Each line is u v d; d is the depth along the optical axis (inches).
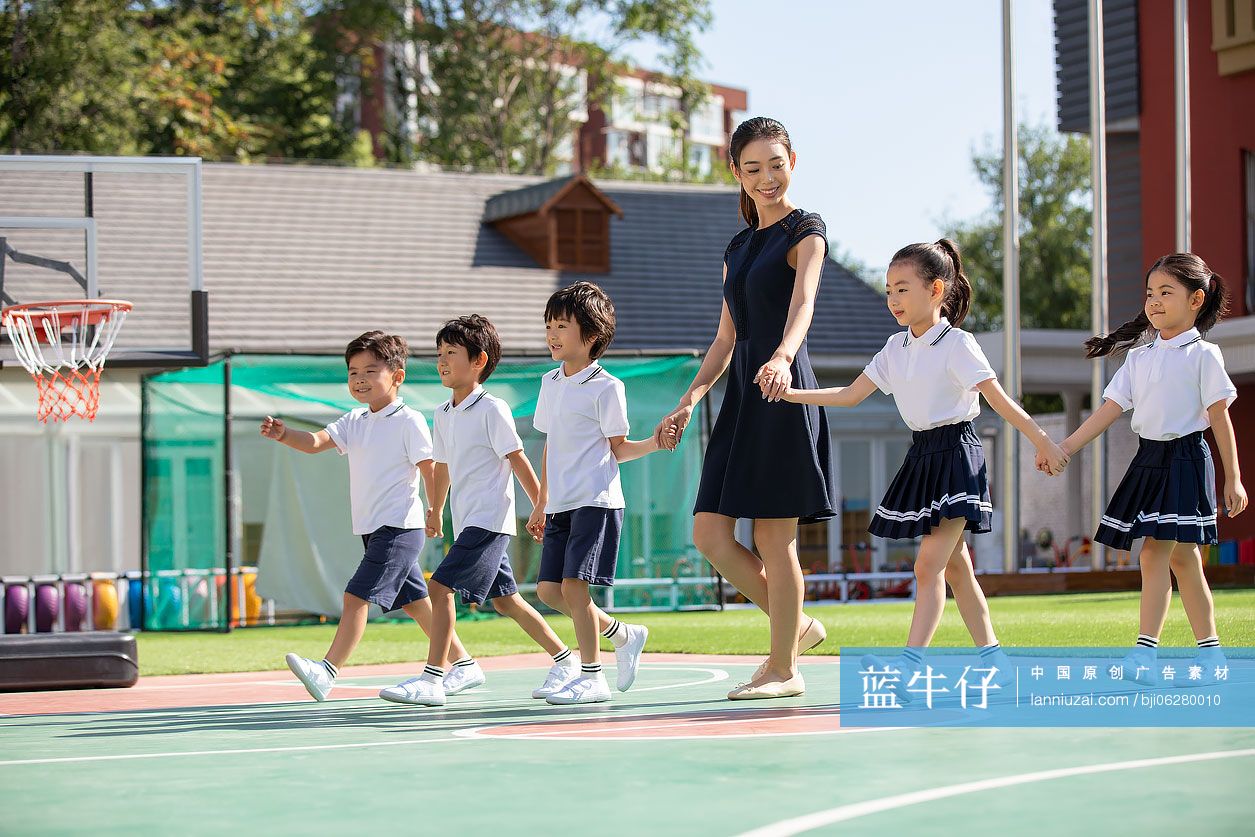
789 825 125.6
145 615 711.1
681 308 1106.7
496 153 1855.3
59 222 573.9
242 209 1074.1
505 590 289.4
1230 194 1011.3
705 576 771.4
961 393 239.5
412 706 272.7
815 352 1072.8
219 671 440.5
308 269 1040.2
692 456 781.9
